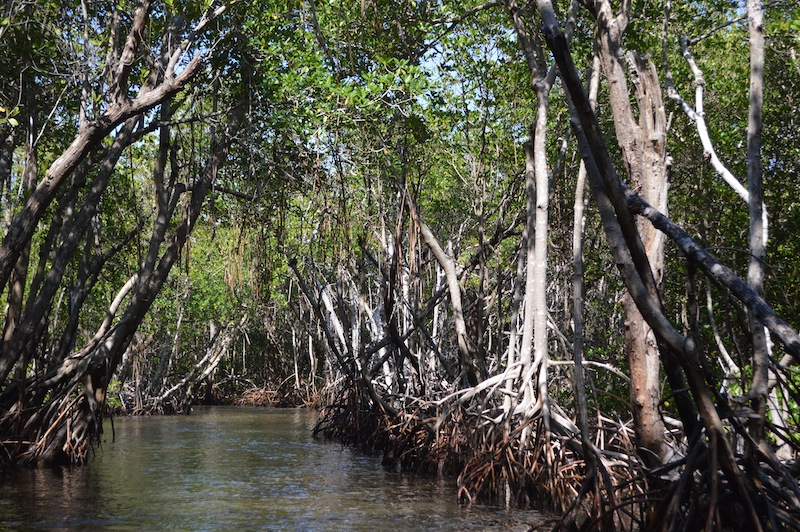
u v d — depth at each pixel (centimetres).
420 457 1606
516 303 1546
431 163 2231
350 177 1934
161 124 1661
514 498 1221
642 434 860
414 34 1675
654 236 880
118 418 3575
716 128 1780
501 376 1362
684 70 1770
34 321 1570
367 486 1409
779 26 1322
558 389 1677
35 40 1445
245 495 1291
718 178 1734
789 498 648
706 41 1739
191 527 1017
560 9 1672
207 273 3856
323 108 1650
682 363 636
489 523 1053
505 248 2412
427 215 2600
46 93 1630
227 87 1769
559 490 1142
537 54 1462
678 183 1866
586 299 2002
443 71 1845
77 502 1199
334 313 3048
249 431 2778
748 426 665
